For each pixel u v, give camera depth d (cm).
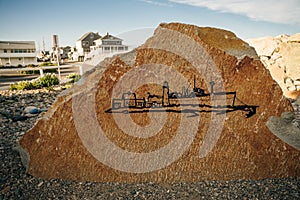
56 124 280
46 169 288
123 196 260
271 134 294
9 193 261
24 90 919
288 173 292
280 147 293
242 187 274
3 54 3175
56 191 267
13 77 1549
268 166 291
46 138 283
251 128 293
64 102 277
